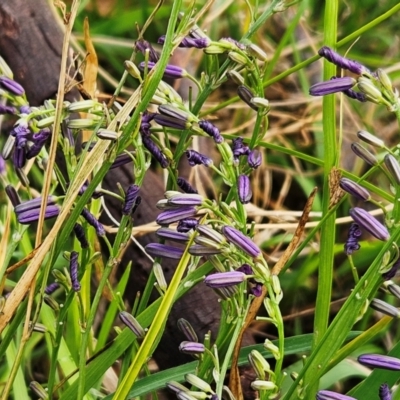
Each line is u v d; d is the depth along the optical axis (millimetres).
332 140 555
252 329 717
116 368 706
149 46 546
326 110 554
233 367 542
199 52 938
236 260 523
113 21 983
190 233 528
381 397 519
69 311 618
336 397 511
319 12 1086
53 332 615
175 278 530
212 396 514
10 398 662
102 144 530
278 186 927
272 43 1033
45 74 667
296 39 1017
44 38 673
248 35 550
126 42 948
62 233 535
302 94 971
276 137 943
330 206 545
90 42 591
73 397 563
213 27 973
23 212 538
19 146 525
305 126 899
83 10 1057
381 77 510
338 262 803
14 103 541
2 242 597
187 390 524
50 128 547
